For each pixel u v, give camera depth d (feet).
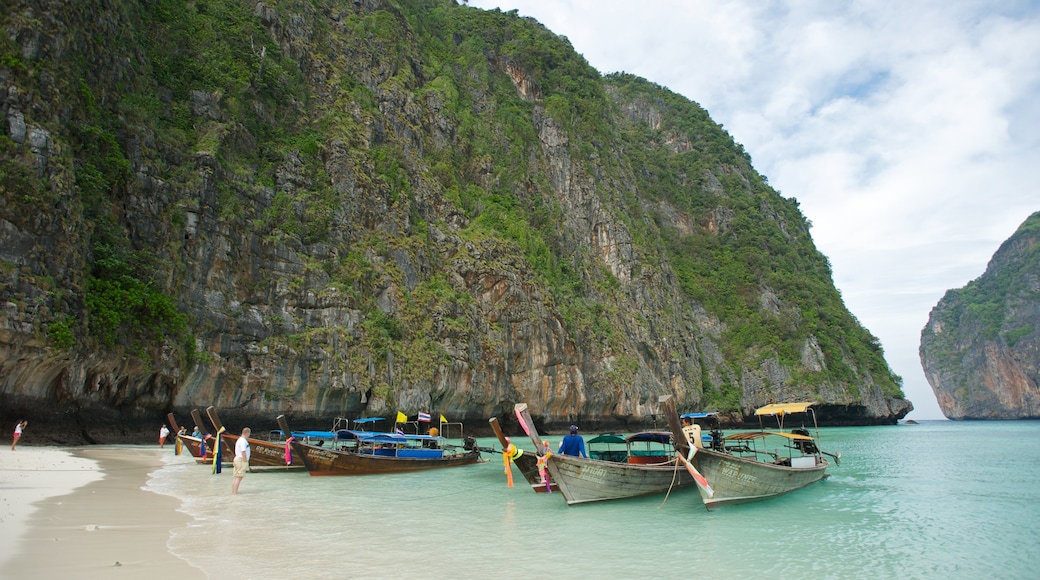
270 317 139.95
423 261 183.11
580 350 228.02
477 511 62.69
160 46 145.38
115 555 37.70
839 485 88.84
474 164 243.60
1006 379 577.43
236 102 151.64
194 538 44.75
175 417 121.60
